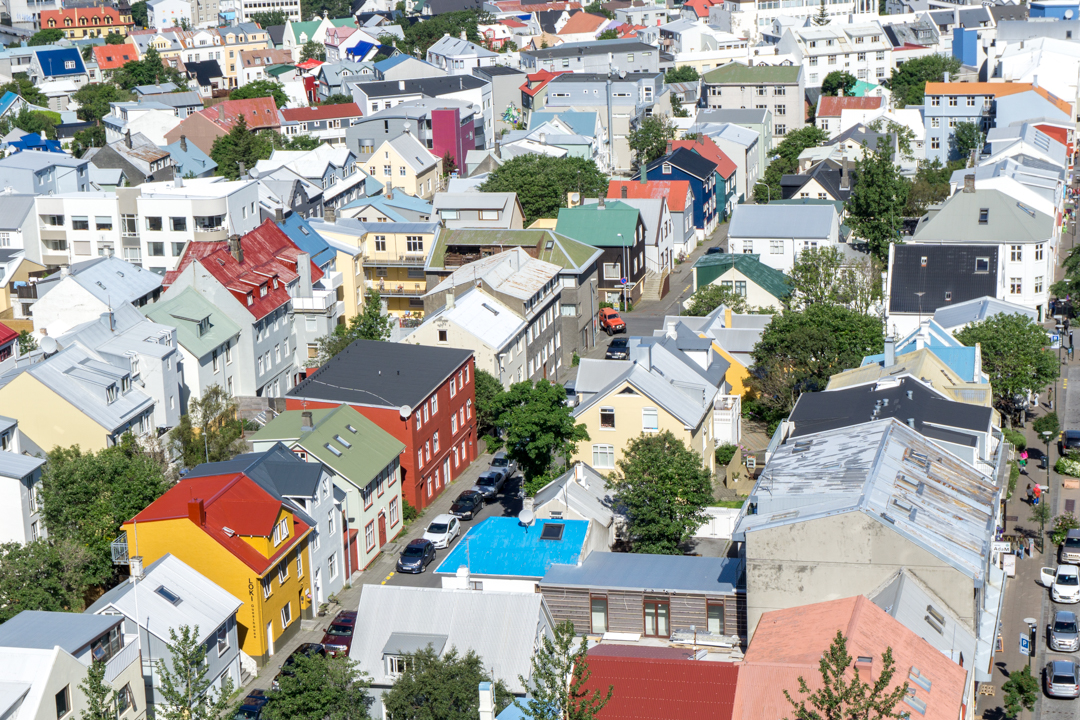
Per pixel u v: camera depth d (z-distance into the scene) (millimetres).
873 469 75875
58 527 92312
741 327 133125
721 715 61656
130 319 118312
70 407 105375
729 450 110812
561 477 95688
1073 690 77188
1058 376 129625
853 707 56219
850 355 117438
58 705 67125
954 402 89500
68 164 193375
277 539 86438
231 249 132000
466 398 118500
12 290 148125
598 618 79812
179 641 70312
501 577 81625
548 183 176875
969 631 68812
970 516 74312
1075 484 106625
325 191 189500
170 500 87938
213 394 114500
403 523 106250
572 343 145000
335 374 112375
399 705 68312
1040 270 142375
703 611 77500
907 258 138000
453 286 133500
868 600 66875
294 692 69938
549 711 60344
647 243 167250
